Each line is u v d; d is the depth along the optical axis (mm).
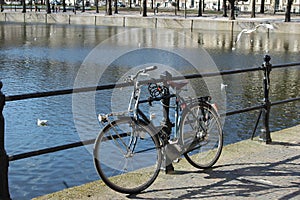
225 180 5574
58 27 64375
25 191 8844
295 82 23781
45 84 22734
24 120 14250
